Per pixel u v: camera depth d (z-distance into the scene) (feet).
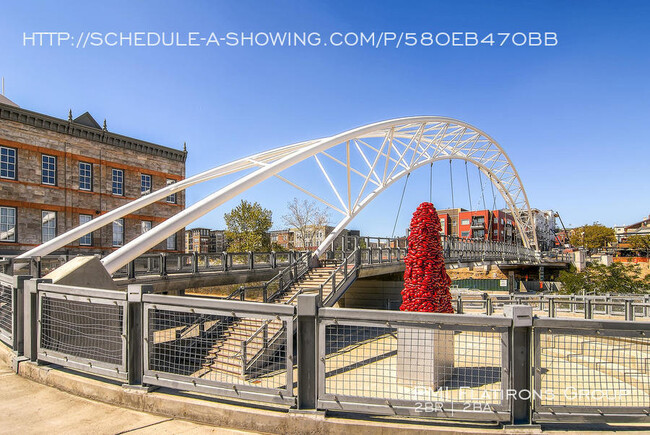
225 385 13.70
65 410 14.39
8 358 19.44
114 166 96.58
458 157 154.20
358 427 12.32
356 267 66.18
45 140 83.92
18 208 78.84
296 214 179.52
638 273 100.68
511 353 12.62
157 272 55.47
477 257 119.03
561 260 198.08
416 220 33.58
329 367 15.38
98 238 91.61
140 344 15.31
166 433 12.66
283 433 12.66
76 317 19.24
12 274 40.68
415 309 32.45
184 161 114.52
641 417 12.53
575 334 12.40
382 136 108.06
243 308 13.70
